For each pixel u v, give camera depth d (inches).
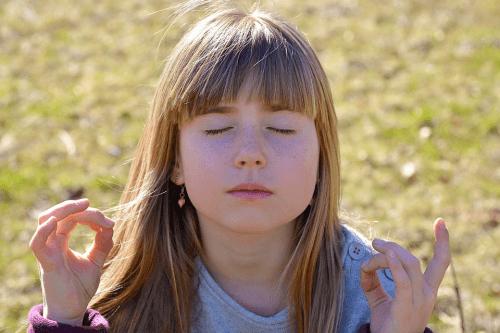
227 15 94.0
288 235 96.4
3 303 173.9
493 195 221.5
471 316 167.0
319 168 96.7
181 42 94.3
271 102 88.0
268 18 94.0
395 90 292.0
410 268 85.9
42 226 86.7
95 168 235.1
